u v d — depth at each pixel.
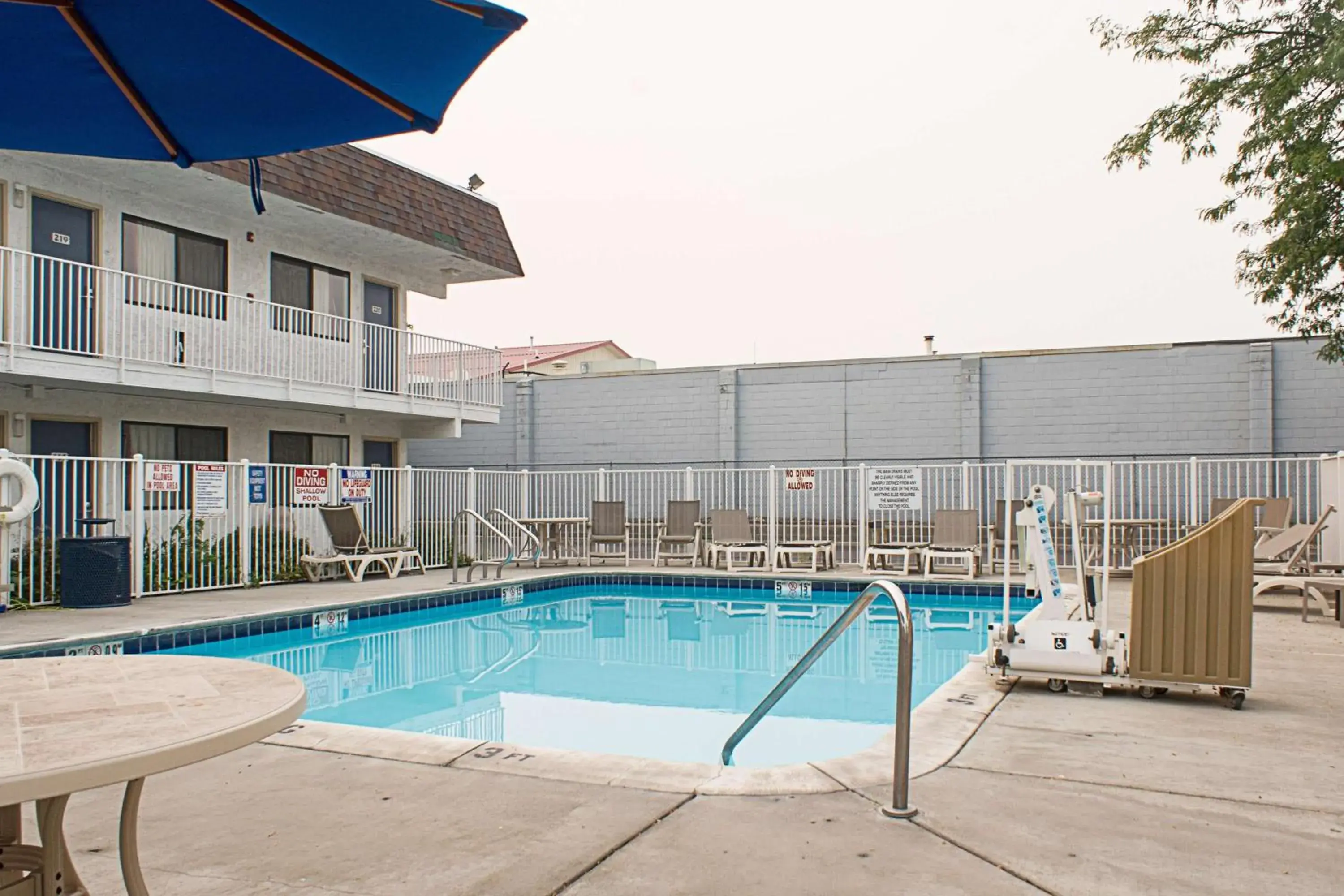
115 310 12.14
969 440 19.12
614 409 21.92
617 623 10.90
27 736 1.66
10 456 9.18
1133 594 5.22
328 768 3.90
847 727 6.06
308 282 15.49
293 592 10.97
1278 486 16.34
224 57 2.60
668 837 3.07
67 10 2.43
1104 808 3.36
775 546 13.99
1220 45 10.52
